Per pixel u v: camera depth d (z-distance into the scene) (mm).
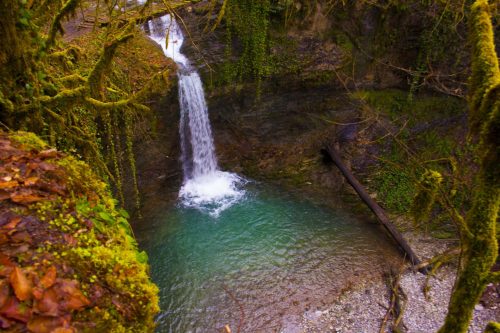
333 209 10680
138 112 8016
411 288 8203
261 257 8922
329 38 10570
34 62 4633
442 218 9781
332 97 11484
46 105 4574
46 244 2473
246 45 9727
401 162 11438
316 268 8688
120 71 7812
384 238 9688
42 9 4750
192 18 9969
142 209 9797
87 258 2523
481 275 3133
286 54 10305
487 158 2895
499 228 3209
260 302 7797
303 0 9758
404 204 10578
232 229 9734
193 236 9422
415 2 10391
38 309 2088
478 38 3053
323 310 7703
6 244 2352
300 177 11758
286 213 10406
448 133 11539
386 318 7453
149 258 8742
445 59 11086
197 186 11000
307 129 11750
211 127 10867
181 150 10305
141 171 9586
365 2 10266
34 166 3006
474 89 3014
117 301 2410
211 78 9641
